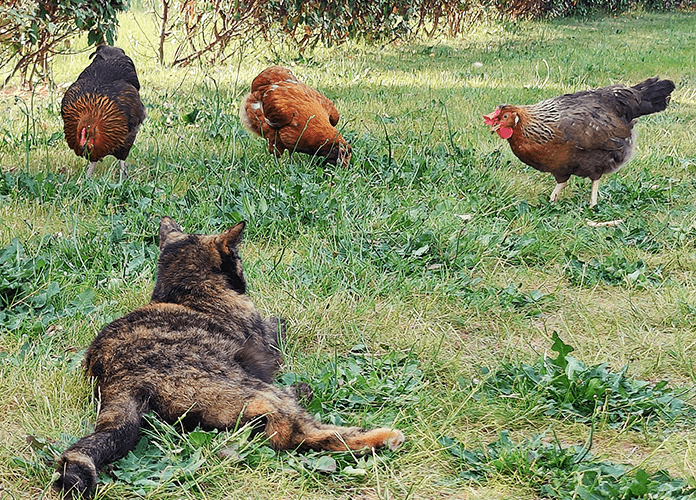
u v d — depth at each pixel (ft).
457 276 10.70
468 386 9.28
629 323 10.12
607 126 11.73
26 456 8.43
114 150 12.12
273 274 10.46
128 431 8.06
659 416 9.16
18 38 15.08
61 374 9.27
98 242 10.80
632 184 12.35
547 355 9.80
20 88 15.74
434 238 11.06
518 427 9.15
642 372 9.63
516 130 11.81
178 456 8.25
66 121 12.15
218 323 9.23
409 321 10.11
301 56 18.62
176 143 13.06
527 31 28.84
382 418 9.14
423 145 13.15
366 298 10.30
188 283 9.34
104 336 9.10
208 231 11.13
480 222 11.48
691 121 15.11
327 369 9.48
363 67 18.42
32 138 13.05
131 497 7.75
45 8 14.85
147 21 23.27
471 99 15.80
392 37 23.20
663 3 41.88
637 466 8.33
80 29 15.21
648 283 10.64
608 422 9.16
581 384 9.31
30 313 9.96
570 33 28.94
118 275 10.39
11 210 11.34
